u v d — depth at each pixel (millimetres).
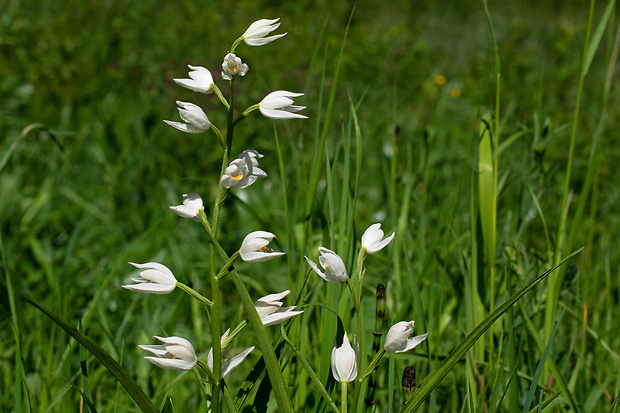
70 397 2045
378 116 6148
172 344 1266
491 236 2148
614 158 5234
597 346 2504
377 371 1902
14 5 8656
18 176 4180
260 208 3992
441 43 11438
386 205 4297
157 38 7879
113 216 4062
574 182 4484
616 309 2971
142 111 5391
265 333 1221
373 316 1909
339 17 9969
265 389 1469
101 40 7176
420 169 2889
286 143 4762
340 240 1802
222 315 2889
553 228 3883
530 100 6609
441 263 2443
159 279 1281
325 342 1692
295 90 6059
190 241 3584
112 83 6074
